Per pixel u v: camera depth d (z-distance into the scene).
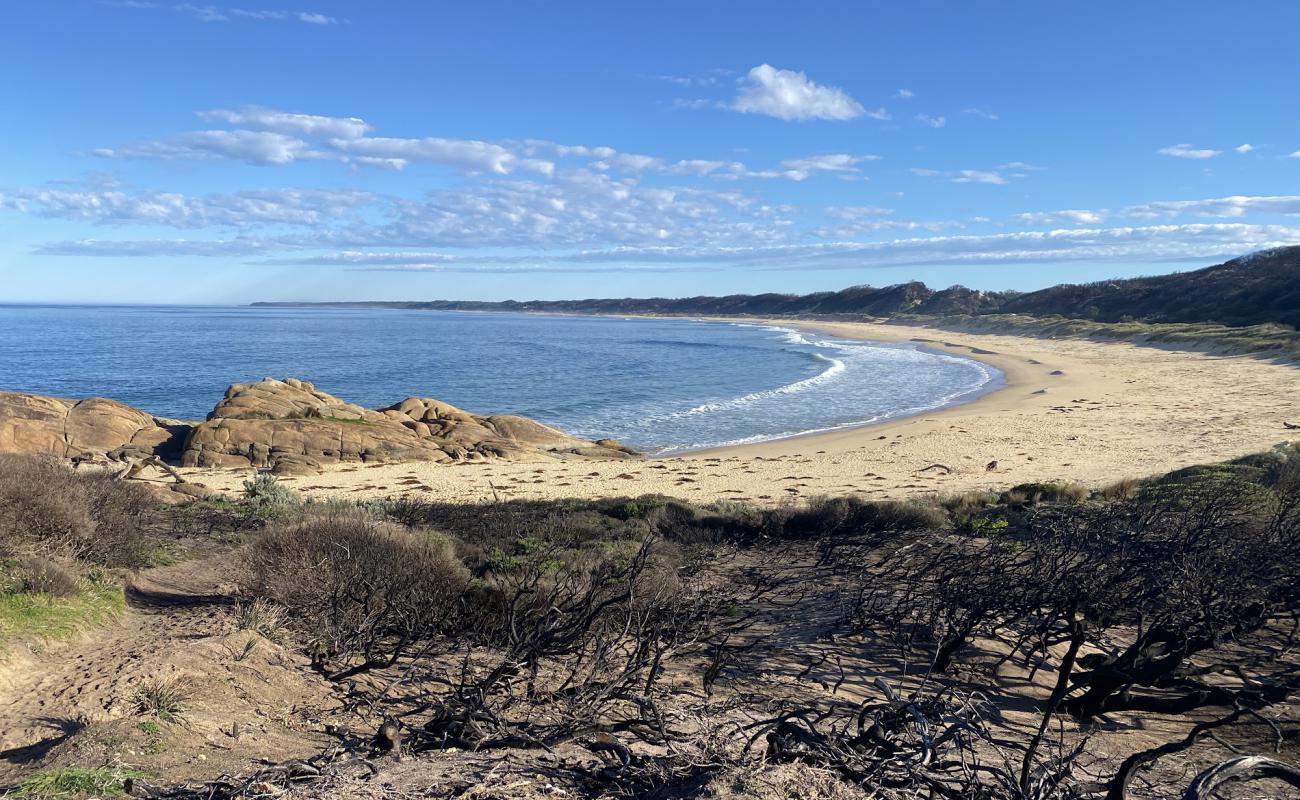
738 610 9.66
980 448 27.86
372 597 7.75
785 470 25.58
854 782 4.00
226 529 14.18
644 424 39.88
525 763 4.43
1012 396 44.03
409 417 33.53
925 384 53.16
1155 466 23.25
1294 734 6.38
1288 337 58.12
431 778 4.17
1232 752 6.12
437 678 6.44
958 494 19.08
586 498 20.91
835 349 91.00
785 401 46.97
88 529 9.71
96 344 98.69
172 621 7.97
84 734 4.68
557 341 112.69
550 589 8.26
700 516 16.08
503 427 33.88
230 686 5.92
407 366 72.00
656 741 4.79
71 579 8.12
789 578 11.20
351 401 50.50
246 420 29.56
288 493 19.19
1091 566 8.18
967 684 7.48
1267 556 8.38
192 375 62.59
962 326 118.62
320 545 8.57
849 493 21.06
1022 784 4.30
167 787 4.09
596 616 7.62
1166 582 7.38
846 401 46.06
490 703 5.58
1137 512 11.14
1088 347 73.75
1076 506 14.48
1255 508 12.16
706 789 3.75
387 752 4.69
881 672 7.80
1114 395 41.44
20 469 10.54
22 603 7.27
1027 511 15.15
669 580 8.83
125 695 5.46
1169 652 7.14
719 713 5.14
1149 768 5.48
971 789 4.07
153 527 13.34
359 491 23.11
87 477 13.17
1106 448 26.81
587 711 5.29
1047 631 7.55
